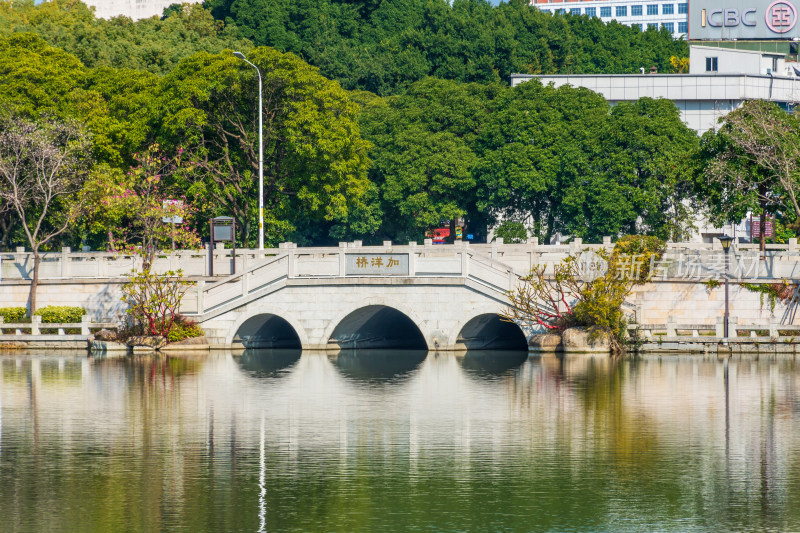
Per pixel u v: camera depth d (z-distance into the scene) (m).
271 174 106.75
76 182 95.00
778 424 47.44
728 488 36.12
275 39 198.12
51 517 32.84
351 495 35.31
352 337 87.06
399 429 46.56
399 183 134.75
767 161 84.88
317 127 102.50
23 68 108.50
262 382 63.00
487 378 64.50
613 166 124.31
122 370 69.75
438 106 141.75
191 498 34.94
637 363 71.75
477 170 134.88
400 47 199.75
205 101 101.56
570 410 51.50
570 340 77.94
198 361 76.00
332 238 154.50
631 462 39.84
